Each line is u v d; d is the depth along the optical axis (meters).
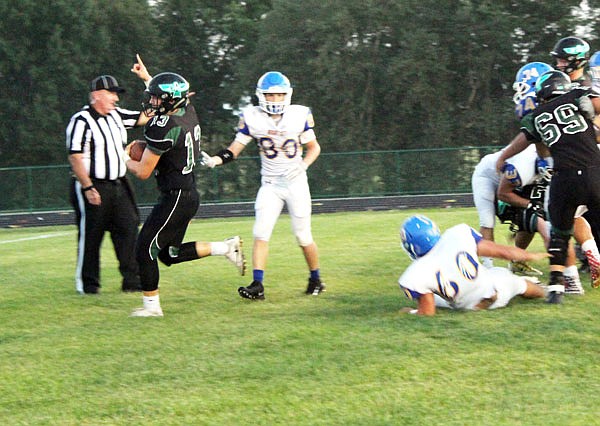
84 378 10.11
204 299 15.44
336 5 68.88
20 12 70.50
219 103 82.88
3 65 71.38
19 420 8.86
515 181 15.20
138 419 8.77
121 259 16.98
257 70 73.38
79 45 72.62
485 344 10.71
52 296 16.28
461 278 12.49
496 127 68.44
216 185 53.19
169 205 13.73
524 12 69.31
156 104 13.27
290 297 15.34
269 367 10.19
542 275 16.50
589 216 13.73
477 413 8.54
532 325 11.49
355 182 53.19
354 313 13.25
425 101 69.44
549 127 12.91
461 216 37.91
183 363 10.54
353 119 70.38
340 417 8.57
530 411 8.54
